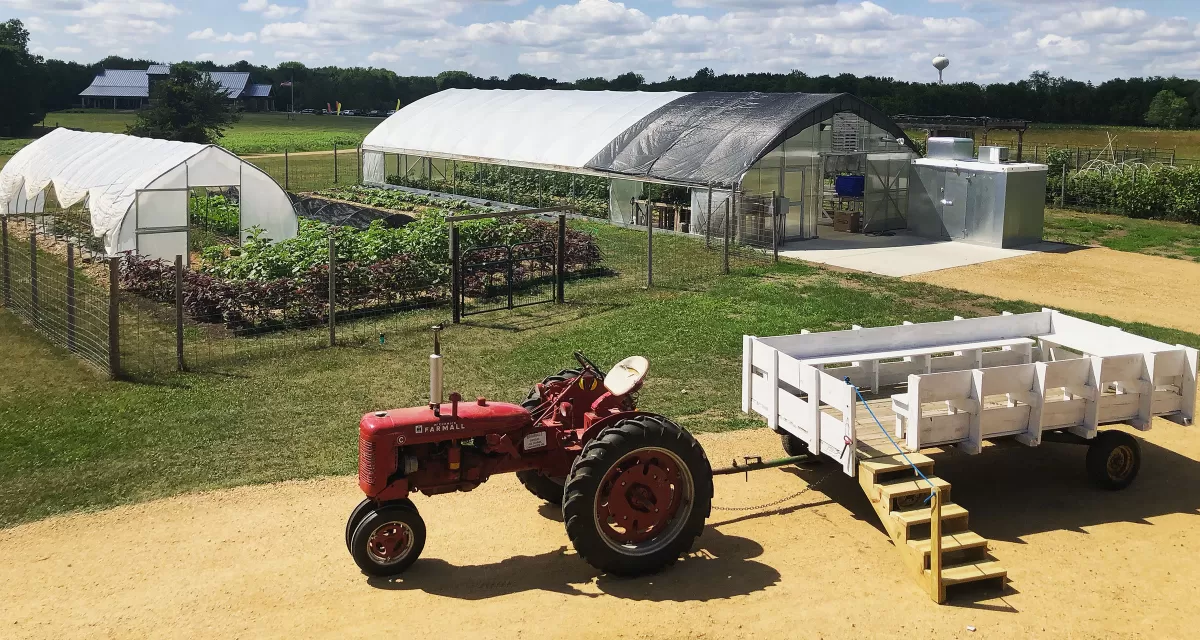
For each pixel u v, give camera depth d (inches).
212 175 927.7
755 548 354.6
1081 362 380.5
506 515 380.2
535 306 741.3
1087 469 406.3
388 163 1555.1
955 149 1074.1
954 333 467.5
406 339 645.3
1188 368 394.3
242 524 371.6
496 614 305.7
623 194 1146.0
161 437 463.5
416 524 331.0
